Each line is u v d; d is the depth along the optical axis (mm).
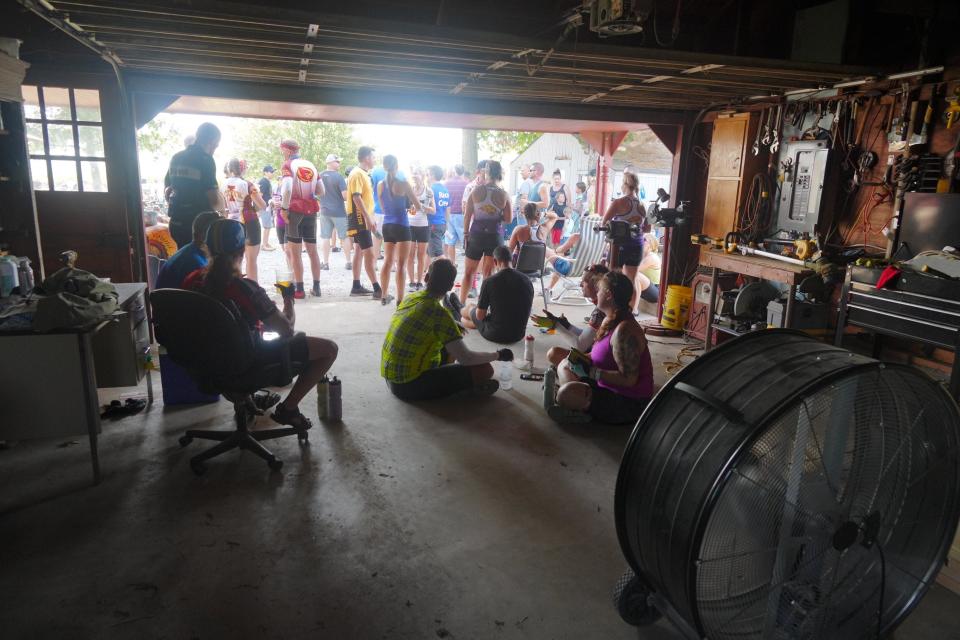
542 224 8469
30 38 4383
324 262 8398
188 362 2785
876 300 3584
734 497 1539
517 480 2992
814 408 1542
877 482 1678
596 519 2678
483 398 4027
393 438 3412
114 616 2025
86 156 4758
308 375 3266
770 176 5234
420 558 2375
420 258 7086
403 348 3775
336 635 1971
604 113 5773
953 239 3635
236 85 4871
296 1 3682
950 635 2021
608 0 2865
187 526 2543
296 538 2482
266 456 3012
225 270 2762
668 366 4945
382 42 3520
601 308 3586
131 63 4312
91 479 2893
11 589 2141
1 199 3830
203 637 1947
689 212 6102
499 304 4980
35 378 2693
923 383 1651
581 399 3555
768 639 1664
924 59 4031
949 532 1889
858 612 1801
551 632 2012
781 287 5078
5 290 3150
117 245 4844
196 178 4230
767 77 4332
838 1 4191
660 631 2041
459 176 8367
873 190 4512
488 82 4652
